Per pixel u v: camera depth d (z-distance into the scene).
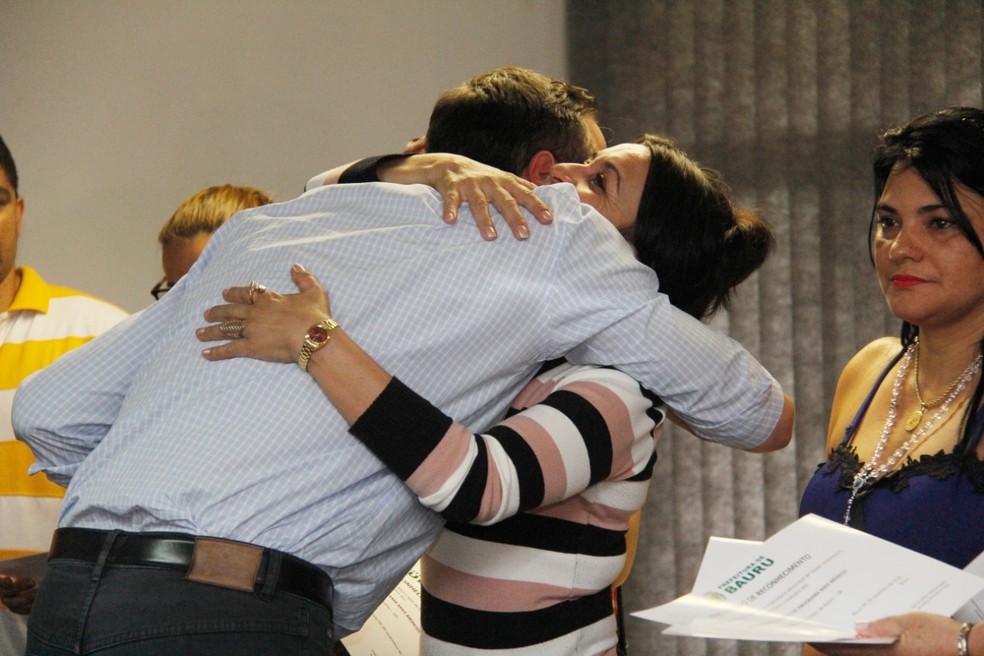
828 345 6.84
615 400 2.49
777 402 2.79
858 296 6.85
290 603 2.17
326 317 2.27
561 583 2.60
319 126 7.48
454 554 2.68
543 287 2.42
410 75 7.42
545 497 2.35
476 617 2.61
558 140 3.06
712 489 6.83
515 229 2.43
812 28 6.91
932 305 2.69
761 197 6.93
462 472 2.22
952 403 2.77
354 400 2.21
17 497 4.25
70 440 2.52
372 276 2.36
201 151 7.52
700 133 6.99
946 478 2.61
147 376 2.37
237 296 2.36
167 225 4.75
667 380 2.56
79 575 2.16
